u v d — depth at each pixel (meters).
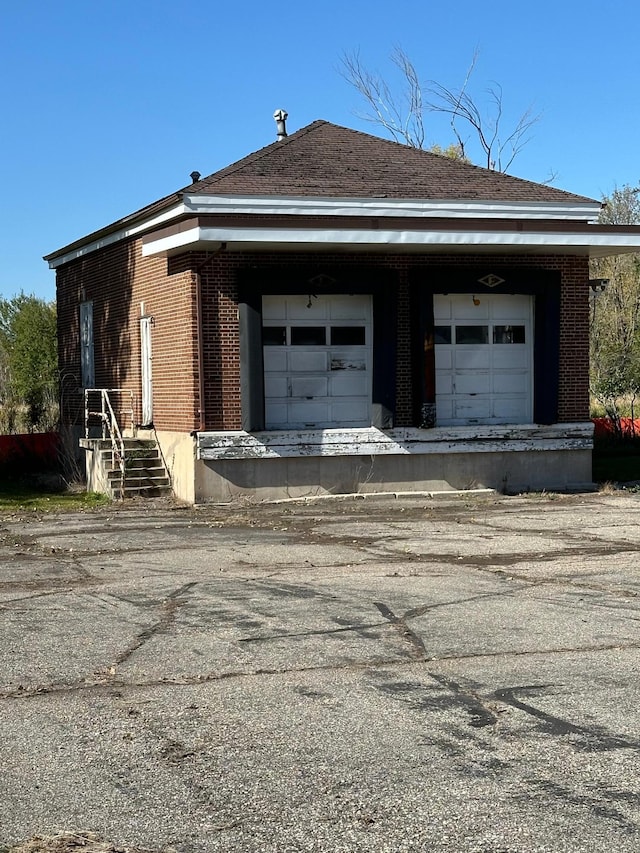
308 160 23.73
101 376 28.05
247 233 19.98
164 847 5.45
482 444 23.00
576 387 23.73
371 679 8.51
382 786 6.22
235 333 21.75
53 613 11.19
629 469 27.50
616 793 6.08
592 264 44.72
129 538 17.11
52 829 5.69
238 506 21.38
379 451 22.42
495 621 10.52
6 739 7.18
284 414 22.41
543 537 16.67
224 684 8.43
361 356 22.70
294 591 12.28
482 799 6.00
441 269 22.53
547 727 7.25
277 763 6.63
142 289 24.67
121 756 6.81
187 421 21.97
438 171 24.39
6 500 23.11
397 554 15.16
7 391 49.31
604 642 9.62
